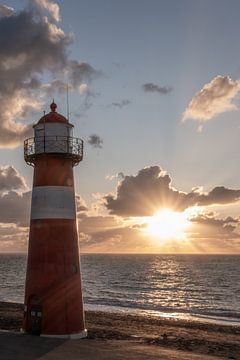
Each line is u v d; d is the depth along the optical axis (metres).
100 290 76.12
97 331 29.05
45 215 22.94
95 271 139.25
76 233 23.69
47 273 22.56
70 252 22.98
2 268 155.50
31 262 23.11
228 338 31.05
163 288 80.38
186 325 36.91
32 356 19.11
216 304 58.22
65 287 22.59
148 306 54.16
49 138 23.05
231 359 22.20
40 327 22.52
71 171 23.94
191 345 26.38
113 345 22.45
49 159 23.27
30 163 24.23
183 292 73.50
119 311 48.25
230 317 45.47
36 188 23.41
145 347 23.02
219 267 164.38
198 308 53.16
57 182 23.17
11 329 29.41
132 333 29.66
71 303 22.69
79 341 22.17
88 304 54.94
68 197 23.41
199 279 102.69
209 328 35.81
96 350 20.73
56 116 23.50
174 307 53.75
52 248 22.70
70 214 23.36
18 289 78.44
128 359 19.56
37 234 23.00
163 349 23.14
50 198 23.03
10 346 20.59
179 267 166.00
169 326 35.78
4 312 41.09
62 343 21.42
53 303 22.41
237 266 172.50
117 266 177.75
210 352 24.44
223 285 86.88
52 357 19.05
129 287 82.25
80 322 23.06
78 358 19.11
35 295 22.80
